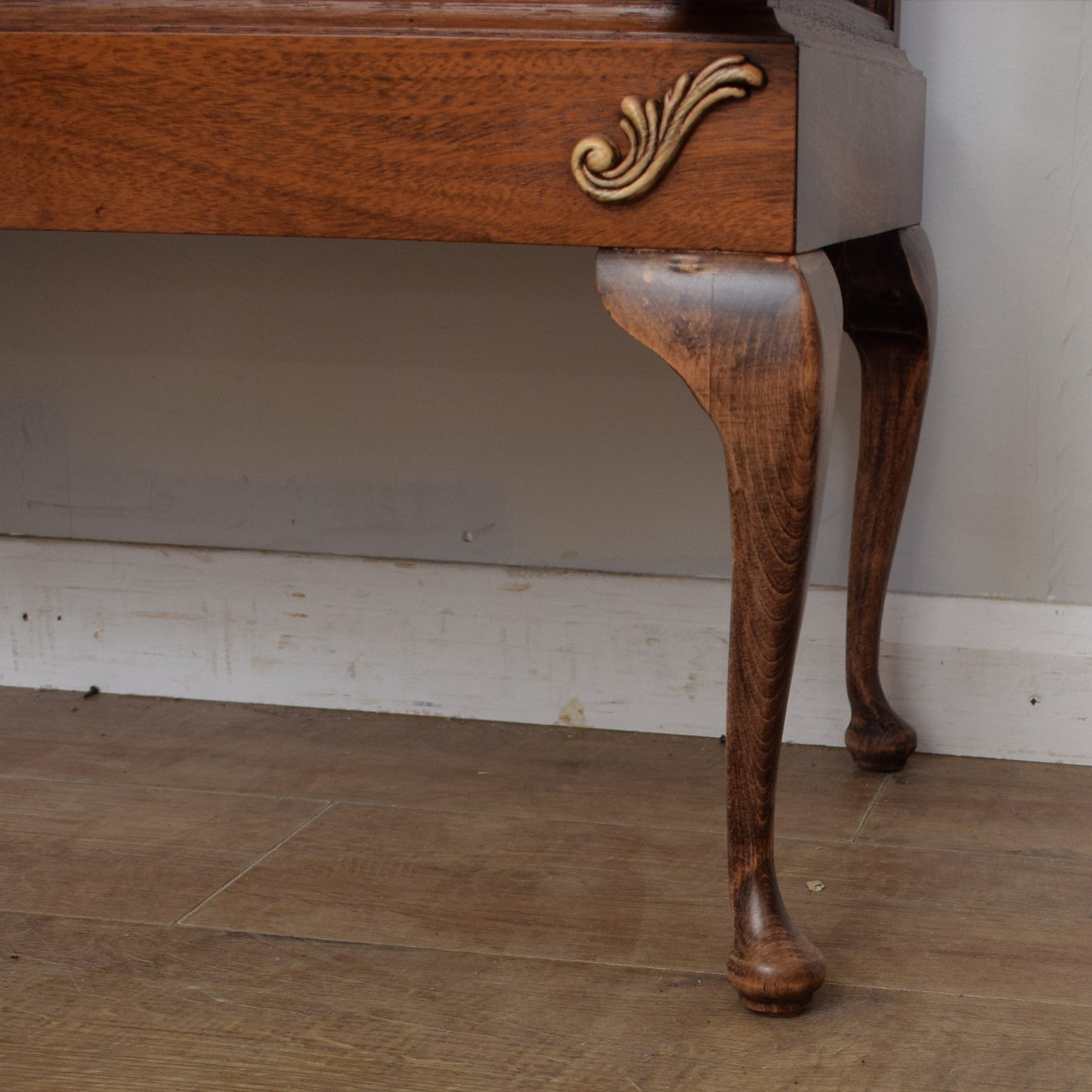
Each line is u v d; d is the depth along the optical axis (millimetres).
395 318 1257
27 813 1092
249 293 1280
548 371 1237
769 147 668
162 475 1337
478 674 1298
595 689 1275
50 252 1312
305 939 884
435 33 695
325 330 1273
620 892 951
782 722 756
